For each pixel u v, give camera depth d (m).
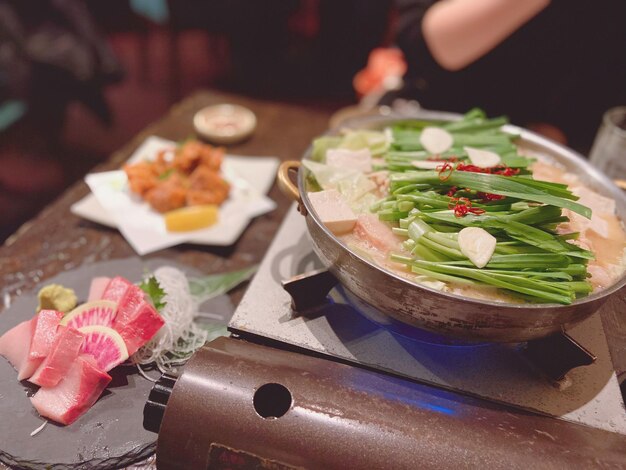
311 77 1.46
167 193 0.56
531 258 0.35
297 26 1.39
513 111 0.80
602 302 0.34
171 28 1.39
